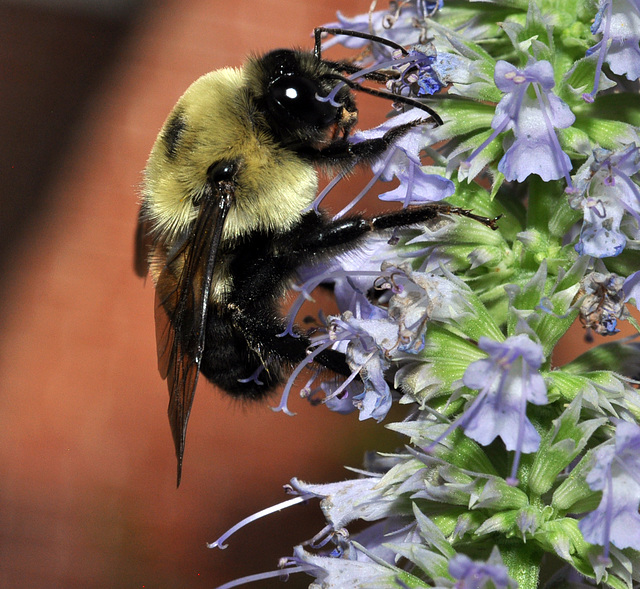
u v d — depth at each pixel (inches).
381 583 3.9
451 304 3.9
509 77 3.8
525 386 3.7
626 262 3.9
